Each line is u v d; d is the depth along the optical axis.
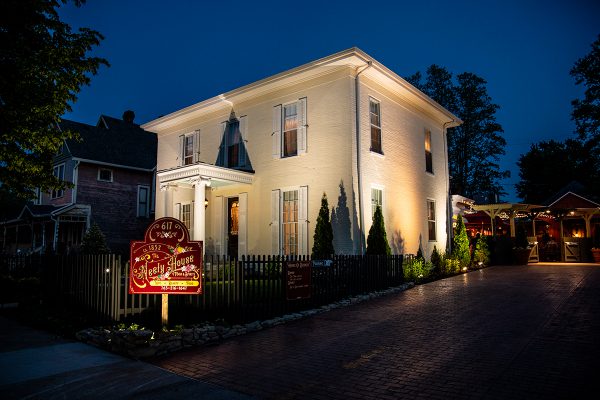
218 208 17.55
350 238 13.55
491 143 37.34
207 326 7.77
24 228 28.62
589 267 16.95
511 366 5.55
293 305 9.55
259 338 7.68
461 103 37.41
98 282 9.05
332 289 10.55
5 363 6.43
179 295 9.06
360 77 14.73
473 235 27.89
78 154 24.30
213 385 5.38
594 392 4.62
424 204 18.38
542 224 28.92
